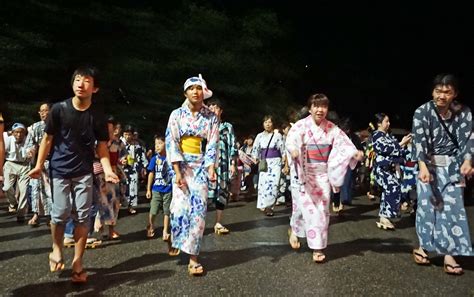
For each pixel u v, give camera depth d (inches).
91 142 143.4
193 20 701.9
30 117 524.4
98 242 195.6
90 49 613.3
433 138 160.2
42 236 221.5
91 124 142.3
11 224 257.6
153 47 659.4
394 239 212.4
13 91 565.9
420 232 163.0
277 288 140.2
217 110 225.5
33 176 140.2
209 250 190.5
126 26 653.3
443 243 155.7
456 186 157.6
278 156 281.1
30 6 579.5
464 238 153.9
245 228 242.7
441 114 159.0
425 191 161.8
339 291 137.4
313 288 140.2
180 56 655.8
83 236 144.6
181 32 675.4
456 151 159.3
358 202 346.3
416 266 165.0
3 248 194.7
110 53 627.8
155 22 683.4
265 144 283.0
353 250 190.1
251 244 202.2
